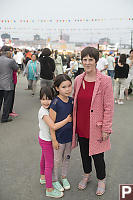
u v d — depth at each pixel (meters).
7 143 3.50
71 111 2.19
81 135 2.21
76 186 2.44
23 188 2.38
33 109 5.57
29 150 3.27
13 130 4.09
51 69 5.83
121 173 2.69
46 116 2.09
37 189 2.37
